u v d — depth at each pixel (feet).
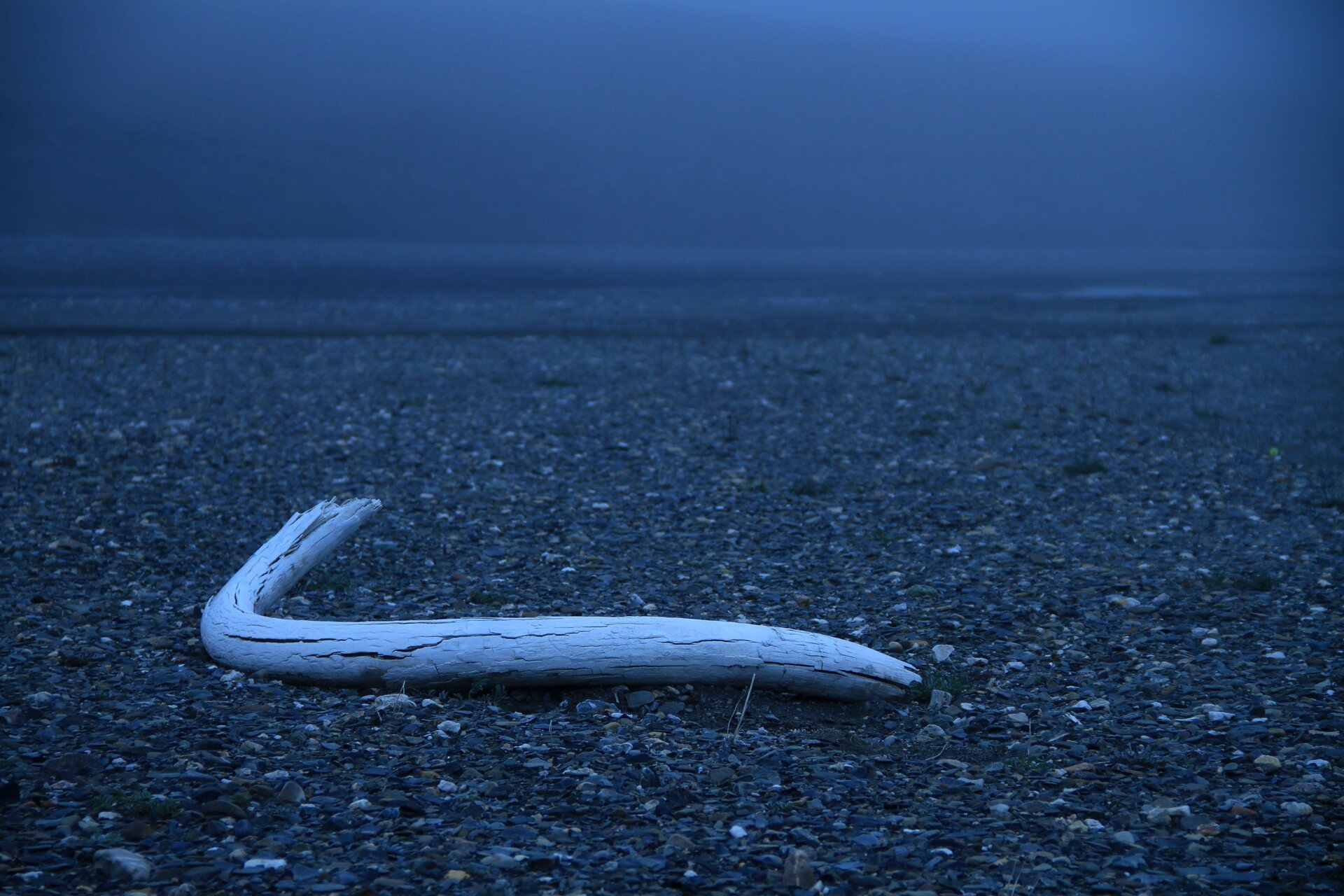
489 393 78.84
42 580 35.63
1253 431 70.49
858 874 17.62
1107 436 67.92
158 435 60.85
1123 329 146.20
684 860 18.04
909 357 107.45
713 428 67.67
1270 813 20.27
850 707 26.68
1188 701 26.58
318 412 69.77
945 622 32.99
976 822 20.03
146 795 19.44
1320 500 50.96
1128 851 18.85
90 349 98.27
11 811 18.93
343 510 34.22
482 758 22.35
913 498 50.90
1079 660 29.96
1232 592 36.42
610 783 21.21
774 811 20.24
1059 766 22.94
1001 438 66.39
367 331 123.65
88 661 27.89
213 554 39.78
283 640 26.99
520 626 26.40
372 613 32.99
